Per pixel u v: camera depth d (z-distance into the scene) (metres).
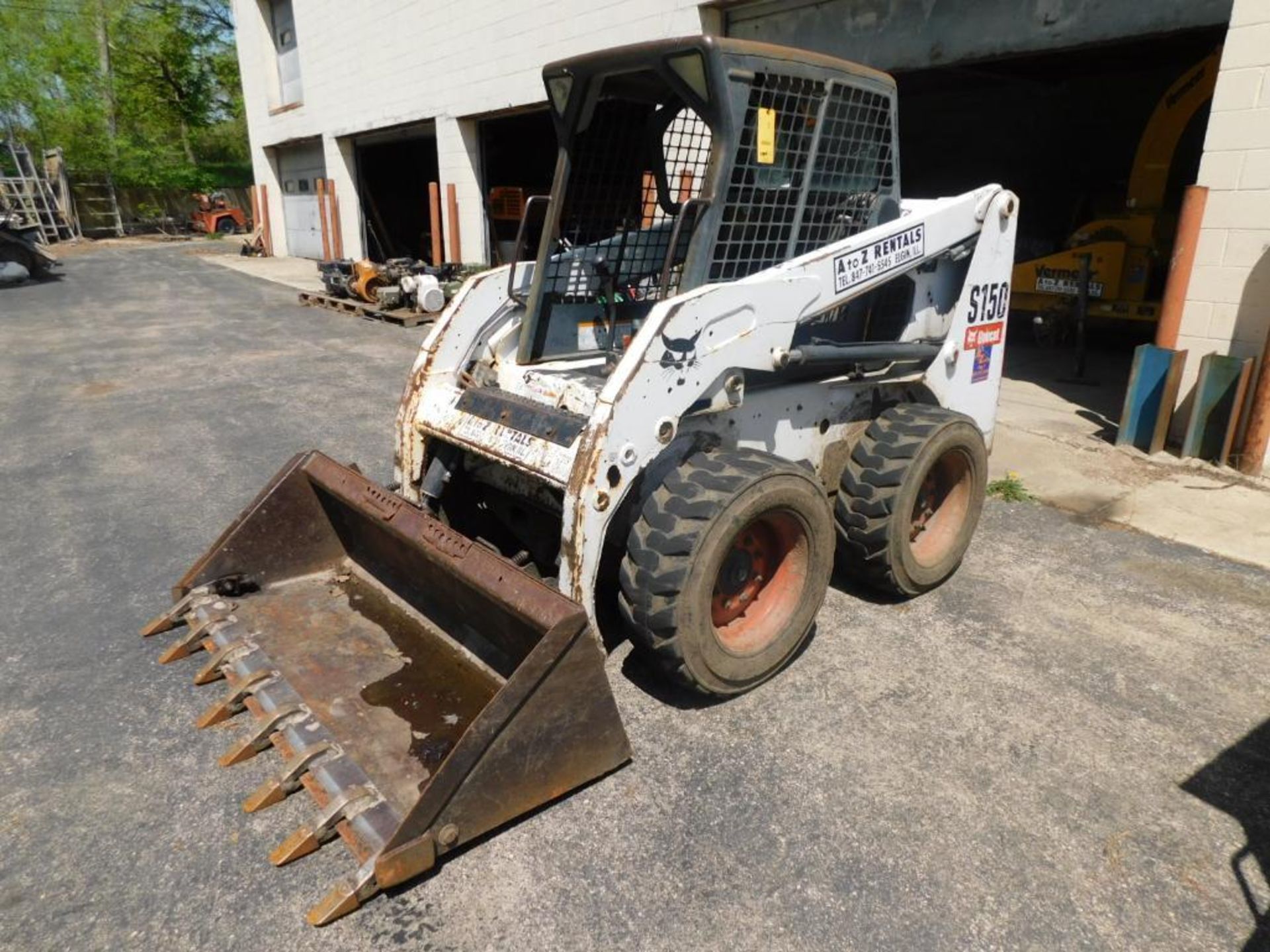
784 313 2.95
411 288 10.73
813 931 2.07
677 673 2.73
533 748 2.29
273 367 8.27
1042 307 9.37
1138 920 2.11
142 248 24.55
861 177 3.38
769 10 8.08
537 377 3.15
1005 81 12.38
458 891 2.18
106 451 5.73
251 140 22.27
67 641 3.34
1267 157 4.87
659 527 2.67
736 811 2.45
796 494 2.86
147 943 2.04
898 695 2.99
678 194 3.46
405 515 2.88
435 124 14.22
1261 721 2.87
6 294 14.08
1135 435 5.57
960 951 2.02
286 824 2.39
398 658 2.88
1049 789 2.54
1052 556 4.10
